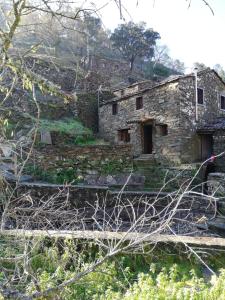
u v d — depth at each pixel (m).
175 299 2.96
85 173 9.59
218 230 6.65
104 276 3.44
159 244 4.02
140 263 3.94
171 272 3.52
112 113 18.34
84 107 18.88
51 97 16.98
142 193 8.18
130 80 18.95
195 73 15.20
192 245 4.02
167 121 15.16
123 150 10.24
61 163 9.34
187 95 14.98
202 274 3.86
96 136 18.16
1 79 2.10
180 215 7.37
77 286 3.23
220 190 7.83
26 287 2.72
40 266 3.58
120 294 3.11
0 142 2.25
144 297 2.89
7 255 3.06
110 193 7.91
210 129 14.50
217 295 2.98
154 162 14.92
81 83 18.28
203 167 12.98
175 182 11.86
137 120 15.92
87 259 3.88
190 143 14.91
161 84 15.27
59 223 4.55
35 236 3.49
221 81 17.14
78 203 7.64
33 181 8.45
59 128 15.46
